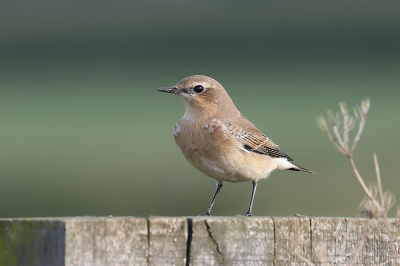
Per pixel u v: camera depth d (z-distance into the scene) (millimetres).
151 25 42094
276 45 38594
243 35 40250
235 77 33438
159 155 22344
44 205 16312
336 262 6168
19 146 23781
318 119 6598
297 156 20922
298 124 25406
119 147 23547
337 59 36344
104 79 34781
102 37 40219
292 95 30219
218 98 9555
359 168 19219
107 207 16047
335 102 28219
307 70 34688
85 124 27062
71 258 5539
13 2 43625
